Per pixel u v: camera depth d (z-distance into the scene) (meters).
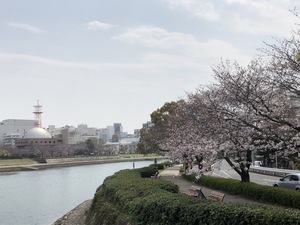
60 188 54.28
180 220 10.99
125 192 16.16
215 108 14.97
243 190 21.08
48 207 36.06
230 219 9.30
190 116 24.91
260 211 8.80
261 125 14.16
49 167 118.25
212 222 9.78
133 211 13.57
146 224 12.43
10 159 129.00
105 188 20.14
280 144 13.16
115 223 14.54
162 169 55.53
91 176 77.75
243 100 13.38
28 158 134.50
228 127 15.38
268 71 20.00
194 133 21.19
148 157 151.00
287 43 12.56
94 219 18.42
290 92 12.86
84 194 46.47
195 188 17.80
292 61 12.14
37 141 164.50
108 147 190.50
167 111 48.00
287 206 16.89
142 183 18.41
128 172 30.02
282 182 23.50
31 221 28.72
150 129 52.47
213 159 18.92
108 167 111.44
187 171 29.14
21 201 40.72
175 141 31.38
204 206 10.34
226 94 14.81
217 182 25.25
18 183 64.56
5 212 33.25
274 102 13.40
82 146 172.00
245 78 14.62
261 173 45.22
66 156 153.88
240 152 20.44
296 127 12.21
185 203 11.24
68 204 37.91
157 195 13.55
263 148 16.28
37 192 49.59
